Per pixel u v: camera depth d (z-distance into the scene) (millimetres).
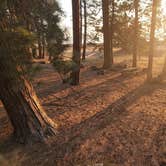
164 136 6555
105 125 7340
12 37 4574
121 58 35812
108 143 6145
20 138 6102
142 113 8508
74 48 12141
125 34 26906
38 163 5277
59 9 6203
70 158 5457
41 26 5836
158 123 7520
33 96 6250
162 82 13805
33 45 5004
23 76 5766
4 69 5070
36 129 6141
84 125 7309
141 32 25828
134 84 13641
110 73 17672
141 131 6895
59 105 9367
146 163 5223
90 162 5281
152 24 13719
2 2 4641
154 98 10578
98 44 30531
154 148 5883
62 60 6066
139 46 26922
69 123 7430
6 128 7102
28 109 6051
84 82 14031
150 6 22922
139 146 5988
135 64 22391
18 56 4852
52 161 5348
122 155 5566
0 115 8297
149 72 14039
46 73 15984
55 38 5953
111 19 23812
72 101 10008
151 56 13953
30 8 5703
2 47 4605
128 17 25172
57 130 6754
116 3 23812
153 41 13875
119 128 7109
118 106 9367
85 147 5926
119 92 11672
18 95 5805
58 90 11875
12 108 5922
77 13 12039
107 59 20047
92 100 10195
